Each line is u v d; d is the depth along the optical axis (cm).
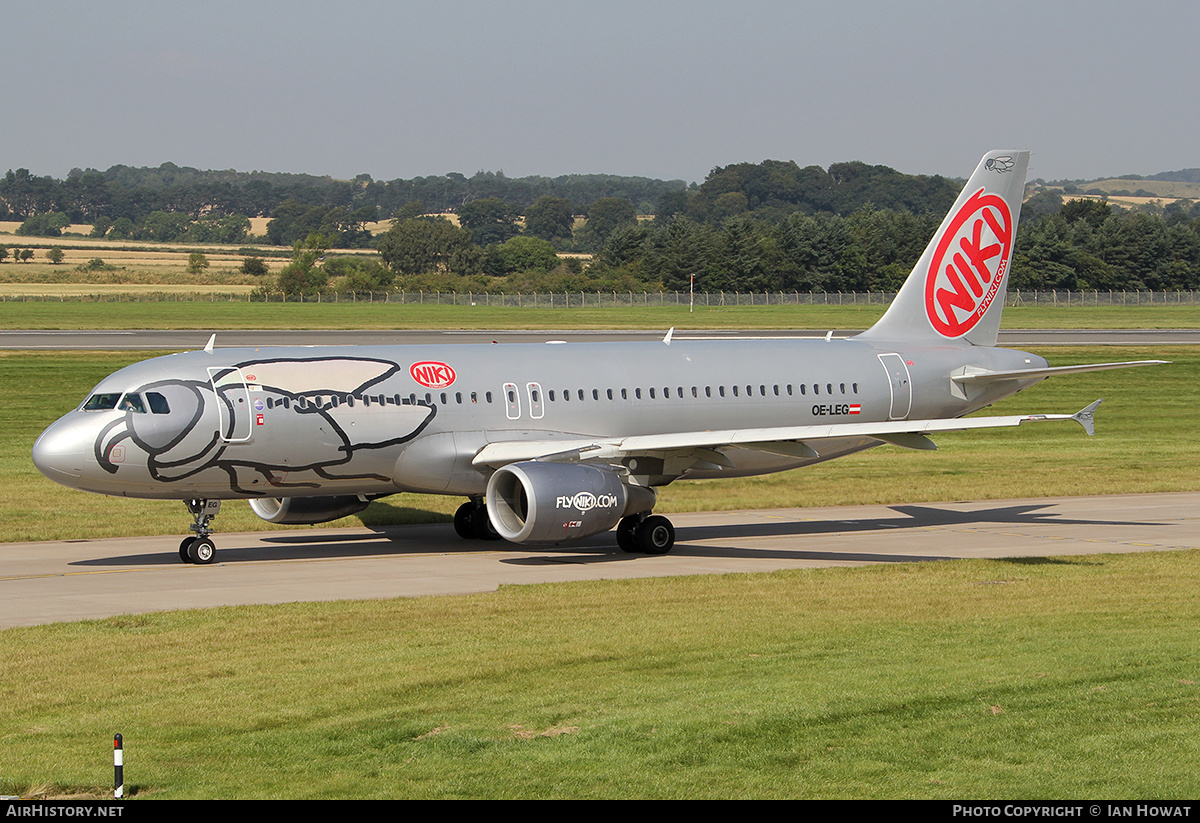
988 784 3544
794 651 5106
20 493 10312
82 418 7500
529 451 8056
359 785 3541
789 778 3591
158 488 7625
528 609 6056
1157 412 16575
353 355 8188
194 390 7600
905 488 11194
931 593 6488
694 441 7931
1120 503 10494
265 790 3506
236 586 6850
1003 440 14375
